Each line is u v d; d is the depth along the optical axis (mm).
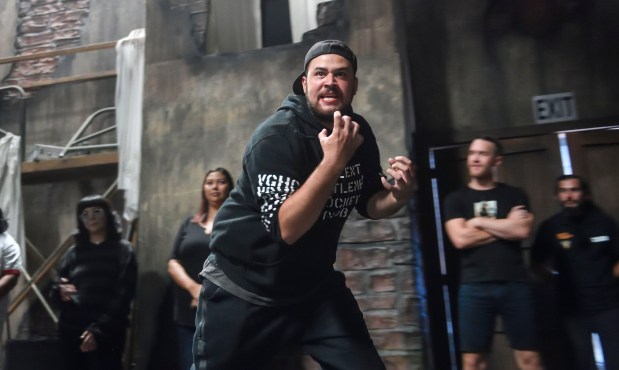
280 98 2986
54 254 3656
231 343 1562
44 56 4016
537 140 3098
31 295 3740
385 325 2584
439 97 3221
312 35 3006
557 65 3127
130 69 3613
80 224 2928
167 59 3160
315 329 1576
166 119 3088
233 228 1543
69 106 4164
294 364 2623
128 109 3555
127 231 3654
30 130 4164
